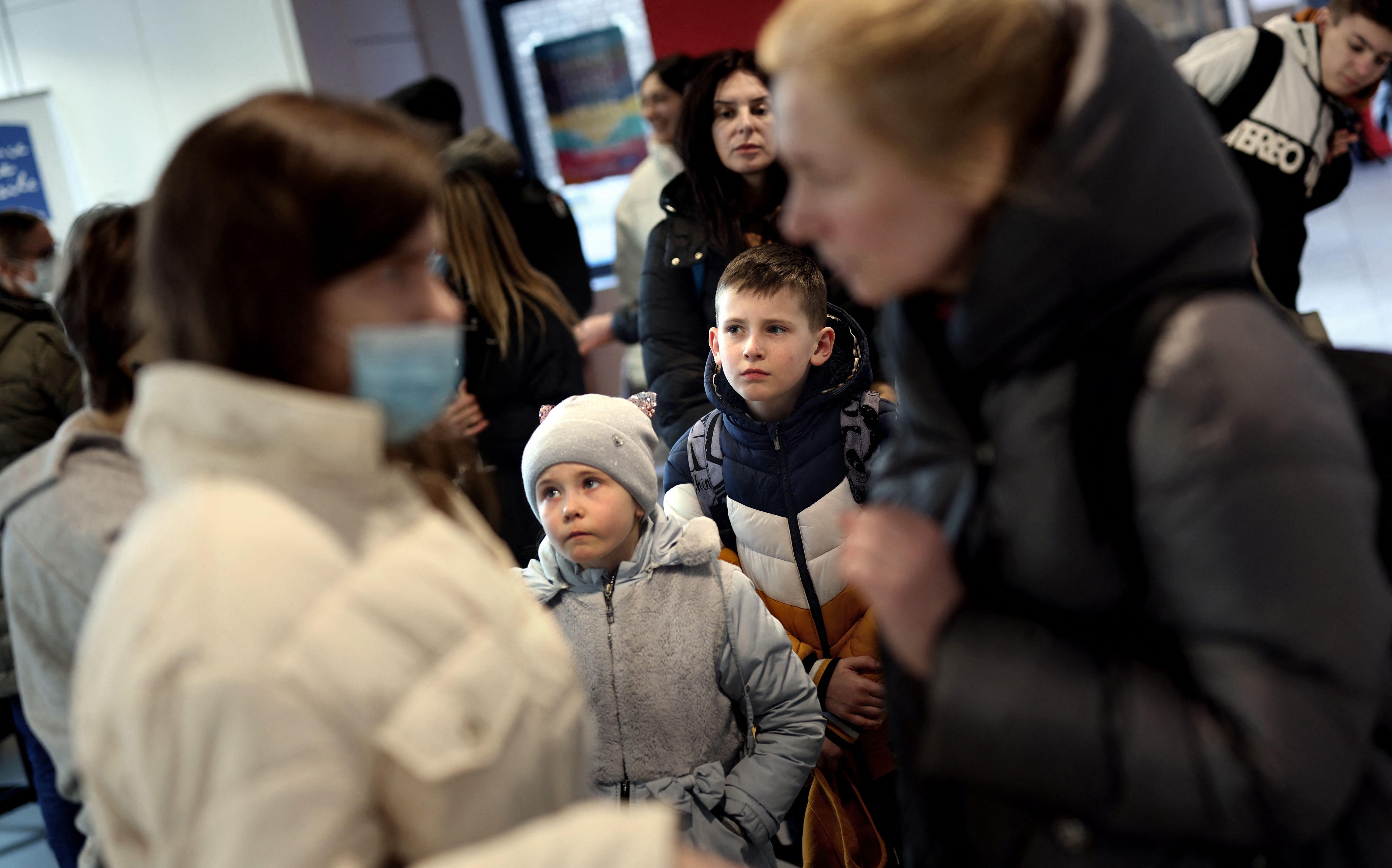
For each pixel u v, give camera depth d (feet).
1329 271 17.01
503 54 19.67
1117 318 2.62
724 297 6.22
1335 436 2.50
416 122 2.68
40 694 4.33
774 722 5.47
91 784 2.35
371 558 2.47
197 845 2.19
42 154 17.63
